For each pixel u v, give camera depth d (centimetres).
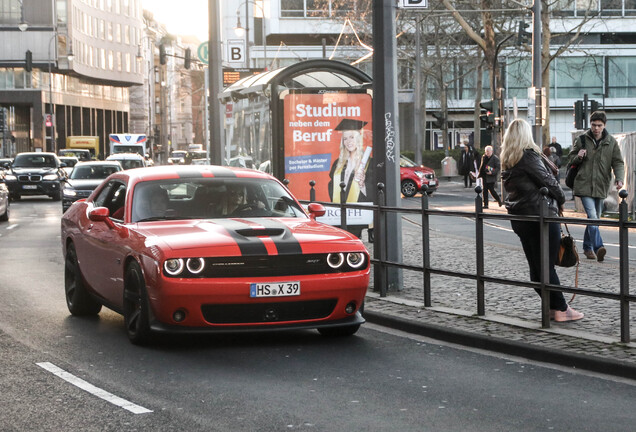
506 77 7769
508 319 1007
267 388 748
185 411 677
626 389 741
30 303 1243
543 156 1018
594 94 7831
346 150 1930
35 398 721
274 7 7506
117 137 7338
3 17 9894
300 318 903
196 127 19625
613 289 1069
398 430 624
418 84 5172
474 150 4906
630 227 861
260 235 916
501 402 702
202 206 1004
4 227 2755
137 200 1009
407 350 910
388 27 1245
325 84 2023
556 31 7519
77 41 10494
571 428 628
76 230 1119
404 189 4191
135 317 936
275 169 1909
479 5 4566
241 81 2370
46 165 4550
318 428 630
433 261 1118
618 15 7494
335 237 937
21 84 10075
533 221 970
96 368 830
